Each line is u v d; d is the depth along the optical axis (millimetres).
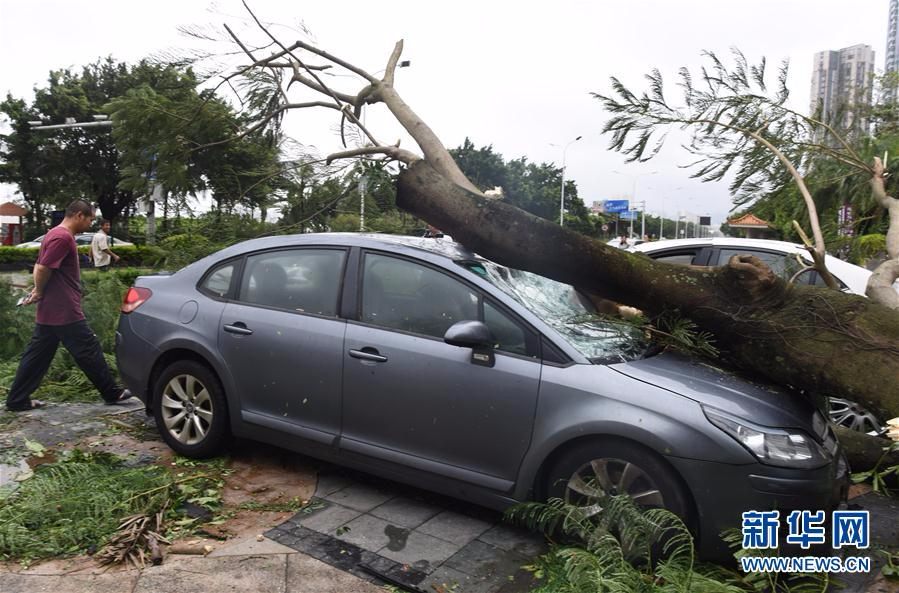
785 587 2906
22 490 3486
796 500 2826
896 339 3164
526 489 3225
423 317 3611
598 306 4090
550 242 3564
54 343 5164
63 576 2873
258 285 4180
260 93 5074
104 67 35219
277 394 3938
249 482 3998
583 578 2562
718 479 2844
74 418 5055
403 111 4695
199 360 4273
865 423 5090
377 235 4137
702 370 3346
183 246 5359
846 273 5621
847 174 4965
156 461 4246
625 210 82312
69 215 5141
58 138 35281
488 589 2918
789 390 3449
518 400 3230
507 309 3412
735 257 3482
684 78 4527
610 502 2979
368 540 3326
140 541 3152
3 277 7004
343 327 3771
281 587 2863
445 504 3775
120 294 7402
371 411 3627
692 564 2725
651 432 2916
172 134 5000
